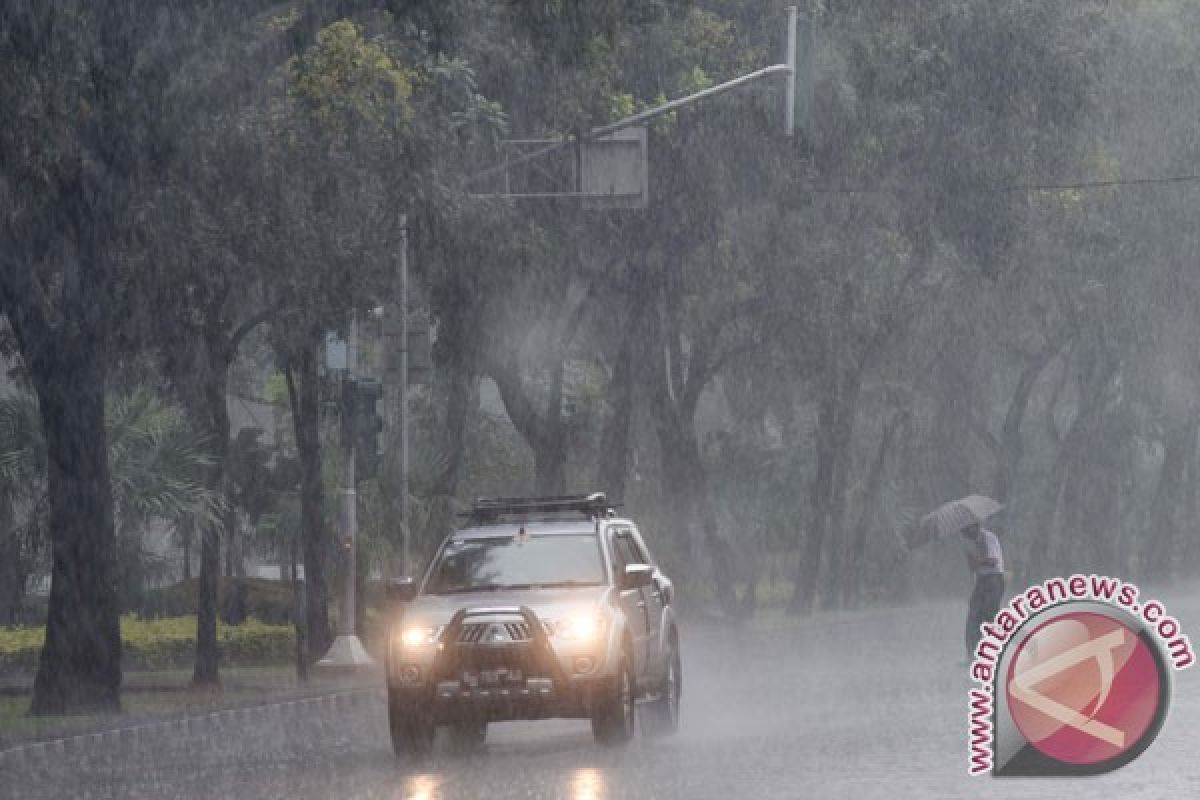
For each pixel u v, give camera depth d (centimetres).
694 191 11262
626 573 5850
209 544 9531
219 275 8656
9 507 10262
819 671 8662
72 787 4994
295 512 12500
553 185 10475
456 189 8731
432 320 11388
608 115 9488
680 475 13888
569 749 5622
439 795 4581
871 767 4897
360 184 8231
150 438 10044
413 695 5494
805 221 13050
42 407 7519
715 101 10812
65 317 7481
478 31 9381
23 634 11131
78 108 6812
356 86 7400
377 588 12825
